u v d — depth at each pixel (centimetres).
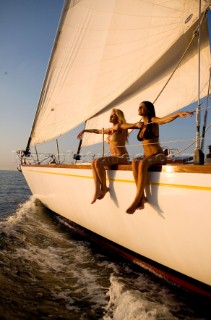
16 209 1036
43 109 760
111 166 392
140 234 369
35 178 757
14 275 371
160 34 582
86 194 476
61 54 707
